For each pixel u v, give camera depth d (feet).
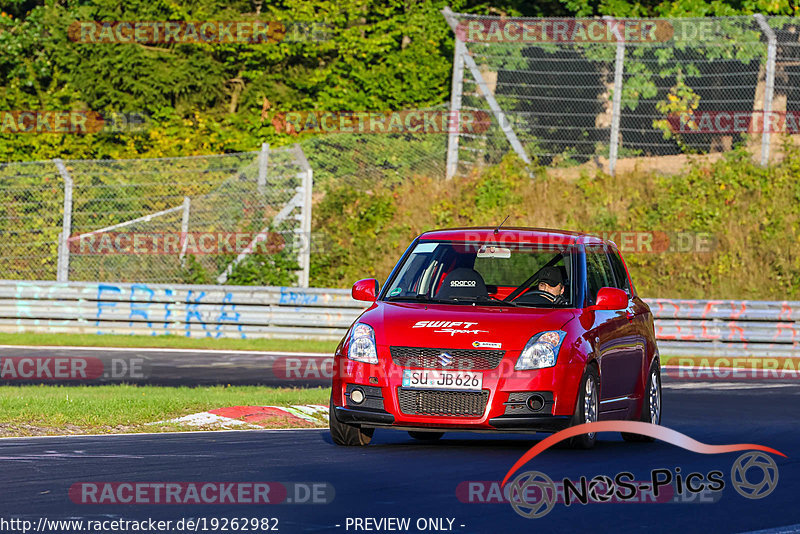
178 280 312.71
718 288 301.02
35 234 326.44
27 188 328.49
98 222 323.57
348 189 335.67
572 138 346.54
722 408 169.27
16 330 286.46
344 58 376.07
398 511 83.41
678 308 259.80
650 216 319.68
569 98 344.69
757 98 338.54
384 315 118.83
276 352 255.09
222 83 376.27
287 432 135.33
